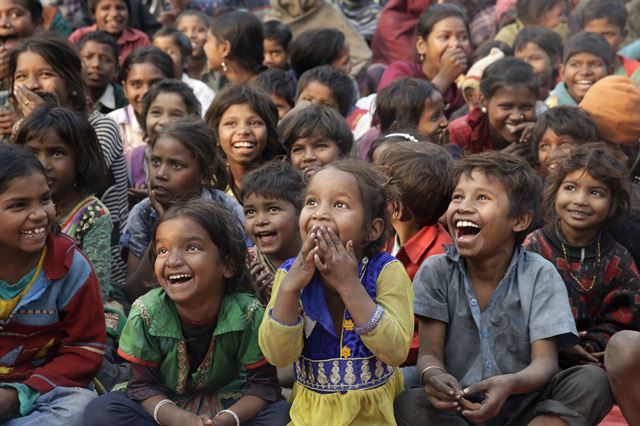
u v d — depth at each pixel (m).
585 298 4.21
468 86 6.43
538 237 4.32
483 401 3.56
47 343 3.98
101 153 4.66
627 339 3.57
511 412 3.77
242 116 5.33
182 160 4.77
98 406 3.73
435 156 4.30
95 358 4.00
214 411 3.83
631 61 7.09
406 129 5.29
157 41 7.56
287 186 4.32
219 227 3.75
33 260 3.90
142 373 3.79
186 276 3.69
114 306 4.64
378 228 3.58
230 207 4.83
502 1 8.41
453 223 3.81
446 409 3.55
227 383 3.92
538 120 5.24
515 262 3.83
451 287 3.87
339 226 3.45
